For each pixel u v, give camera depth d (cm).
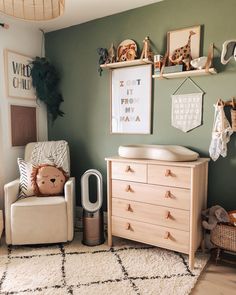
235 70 216
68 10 262
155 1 246
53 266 205
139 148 225
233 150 221
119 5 253
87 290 175
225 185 227
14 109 292
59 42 313
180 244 208
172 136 251
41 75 305
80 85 304
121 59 267
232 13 215
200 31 229
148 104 260
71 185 244
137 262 211
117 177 234
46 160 278
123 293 172
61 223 238
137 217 227
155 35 251
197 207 209
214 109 228
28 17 155
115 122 282
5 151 284
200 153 237
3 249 235
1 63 276
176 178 205
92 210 243
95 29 286
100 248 237
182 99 242
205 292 175
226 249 201
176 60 234
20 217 232
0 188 278
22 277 190
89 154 305
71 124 315
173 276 191
